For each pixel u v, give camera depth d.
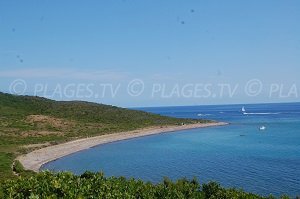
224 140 146.12
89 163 97.94
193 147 127.38
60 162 99.44
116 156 109.44
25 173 72.94
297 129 182.88
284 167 84.81
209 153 112.06
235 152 112.38
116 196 25.06
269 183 68.94
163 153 114.38
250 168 84.62
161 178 77.06
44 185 24.75
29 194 24.23
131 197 25.84
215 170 83.69
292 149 115.44
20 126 149.62
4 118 158.00
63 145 125.56
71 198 22.88
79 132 154.25
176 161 98.19
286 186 66.12
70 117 185.88
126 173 83.69
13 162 88.62
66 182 25.92
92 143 135.62
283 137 150.12
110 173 84.06
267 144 129.62
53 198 22.22
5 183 26.44
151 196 26.83
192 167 88.38
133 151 119.62
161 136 164.50
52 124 162.75
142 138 156.75
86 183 26.56
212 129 196.12
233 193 28.61
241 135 163.25
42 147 117.94
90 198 24.48
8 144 117.25
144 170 86.69
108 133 160.62
